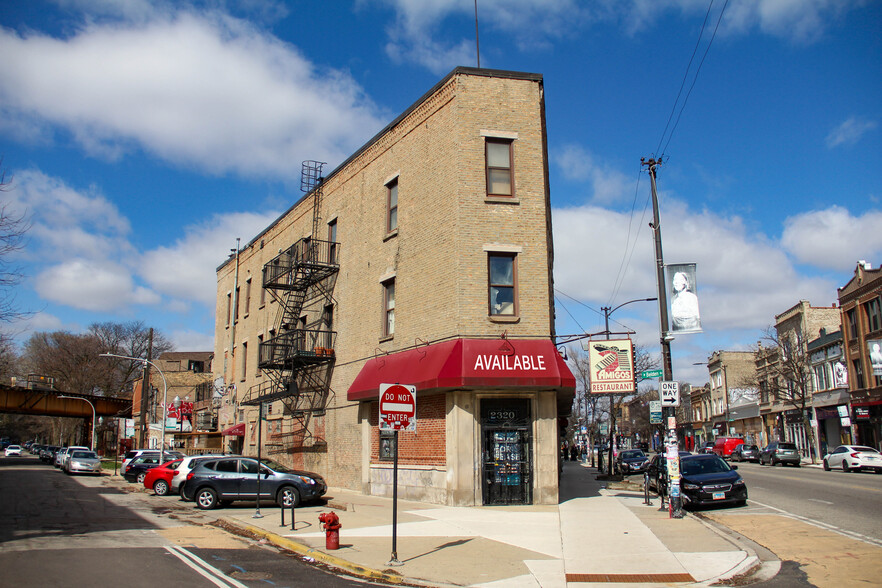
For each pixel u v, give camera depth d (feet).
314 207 96.43
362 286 80.18
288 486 64.69
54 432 344.69
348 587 30.76
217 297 141.79
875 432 134.21
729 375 233.35
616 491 77.25
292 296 100.58
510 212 64.18
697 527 46.83
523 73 67.21
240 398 119.96
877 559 34.45
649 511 56.75
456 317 61.46
